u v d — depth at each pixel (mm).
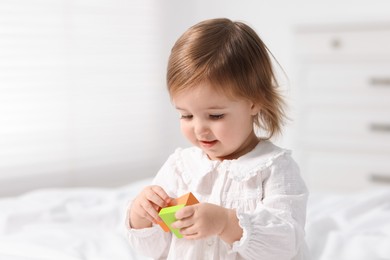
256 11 3584
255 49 1095
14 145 2969
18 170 2988
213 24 1111
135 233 1118
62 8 3139
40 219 1708
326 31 2848
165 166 1218
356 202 1880
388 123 2746
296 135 2955
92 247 1454
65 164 3207
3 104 2918
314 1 3420
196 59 1030
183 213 932
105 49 3381
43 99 3084
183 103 1036
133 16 3521
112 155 3463
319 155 2926
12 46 2938
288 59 3482
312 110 2924
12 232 1606
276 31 3525
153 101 3674
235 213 969
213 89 1011
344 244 1485
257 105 1082
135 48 3545
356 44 2783
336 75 2848
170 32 3734
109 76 3416
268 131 1154
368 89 2779
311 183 2949
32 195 1985
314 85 2906
